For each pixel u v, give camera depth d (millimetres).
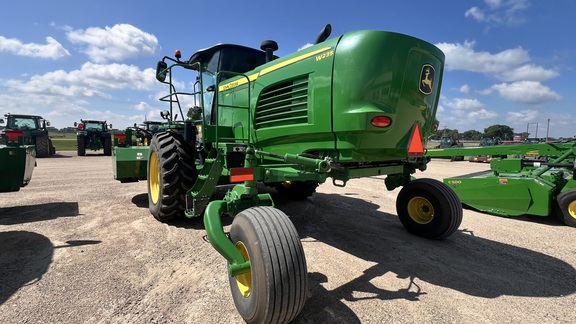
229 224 3920
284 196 5727
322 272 2635
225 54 4160
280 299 1690
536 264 2932
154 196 4070
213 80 4258
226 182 3891
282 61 3039
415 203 3752
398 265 2816
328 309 2088
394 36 2428
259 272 1725
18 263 2648
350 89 2393
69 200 5117
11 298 2107
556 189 4648
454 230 3438
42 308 2006
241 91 3652
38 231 3484
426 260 2953
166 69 4152
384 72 2385
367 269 2715
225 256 1940
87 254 2861
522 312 2117
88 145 16141
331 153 2656
